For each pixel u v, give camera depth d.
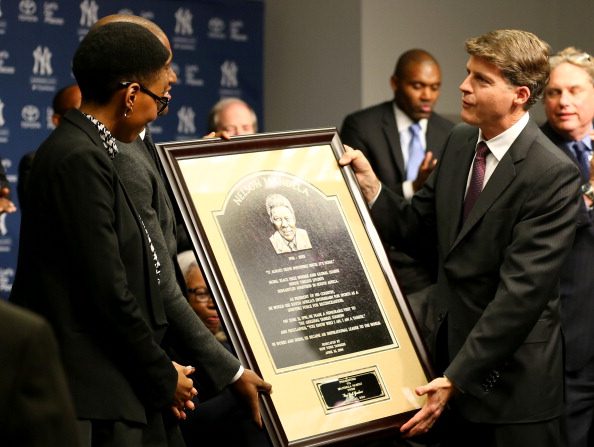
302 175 3.92
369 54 7.68
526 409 3.89
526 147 3.88
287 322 3.72
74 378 3.02
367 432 3.69
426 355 3.89
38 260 3.07
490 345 3.78
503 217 3.86
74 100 5.96
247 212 3.78
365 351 3.79
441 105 7.91
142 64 3.16
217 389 3.45
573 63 4.82
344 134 6.44
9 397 1.64
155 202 3.46
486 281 3.92
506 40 3.83
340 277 3.85
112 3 7.50
